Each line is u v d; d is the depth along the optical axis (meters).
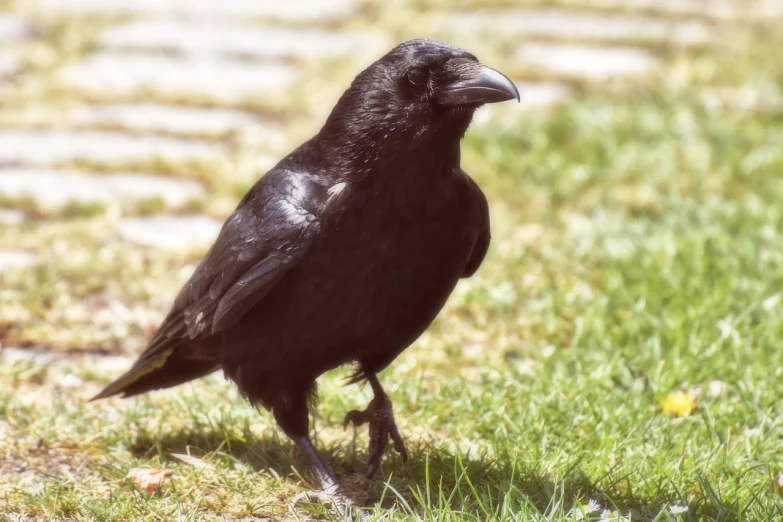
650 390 9.13
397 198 7.30
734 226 12.52
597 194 13.70
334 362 7.69
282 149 15.27
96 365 9.94
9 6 20.77
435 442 8.41
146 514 7.25
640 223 12.64
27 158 14.59
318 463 7.71
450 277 7.61
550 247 12.23
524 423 8.55
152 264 12.05
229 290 7.59
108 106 16.56
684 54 18.78
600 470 7.73
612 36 19.30
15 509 7.36
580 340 10.09
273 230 7.41
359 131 7.38
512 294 11.16
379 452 7.89
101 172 14.30
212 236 12.82
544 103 16.59
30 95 16.97
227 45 18.91
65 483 7.64
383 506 7.55
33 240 12.48
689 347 9.63
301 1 21.16
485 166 14.45
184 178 14.28
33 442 8.36
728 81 17.61
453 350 10.12
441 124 7.32
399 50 7.49
